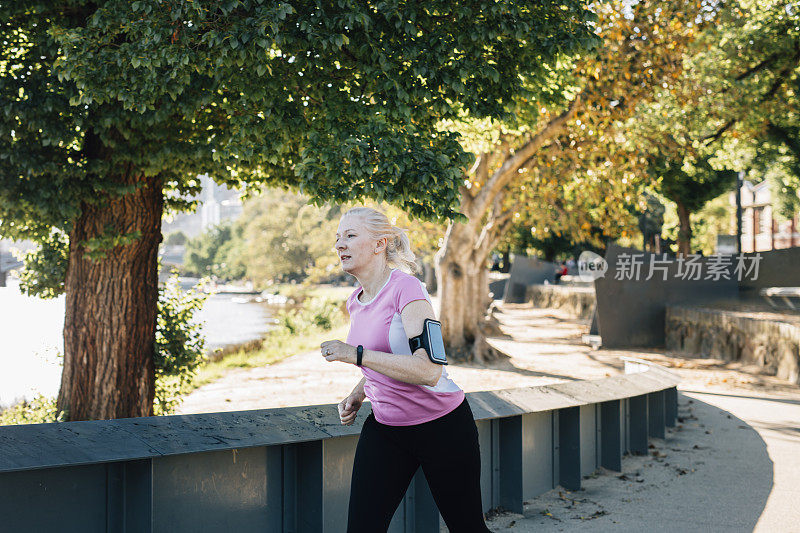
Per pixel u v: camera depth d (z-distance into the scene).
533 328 27.73
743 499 5.69
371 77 6.18
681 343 19.12
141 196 7.78
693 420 9.54
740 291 19.67
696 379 13.95
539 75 7.36
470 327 17.20
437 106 6.32
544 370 15.46
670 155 19.16
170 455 3.00
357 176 5.60
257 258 93.06
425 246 22.34
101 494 3.00
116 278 7.76
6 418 8.30
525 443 5.51
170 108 6.32
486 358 16.81
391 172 5.56
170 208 9.34
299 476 3.73
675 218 46.41
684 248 36.03
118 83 5.91
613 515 5.21
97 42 5.84
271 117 6.11
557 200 21.80
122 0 5.73
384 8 5.73
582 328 27.50
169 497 3.12
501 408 4.90
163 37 5.56
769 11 19.27
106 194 7.45
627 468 6.81
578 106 14.91
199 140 7.12
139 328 7.96
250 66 5.92
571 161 17.84
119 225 7.65
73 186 7.09
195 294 9.80
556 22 6.48
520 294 47.53
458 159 6.14
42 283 8.85
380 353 2.60
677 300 20.19
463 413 2.83
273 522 3.60
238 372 15.34
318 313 33.19
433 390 2.74
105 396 7.74
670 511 5.34
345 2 5.56
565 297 37.03
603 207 20.31
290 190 8.98
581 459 6.08
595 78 13.85
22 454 2.56
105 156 7.43
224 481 3.36
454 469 2.78
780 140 23.56
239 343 24.91
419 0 6.11
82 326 7.79
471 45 6.21
